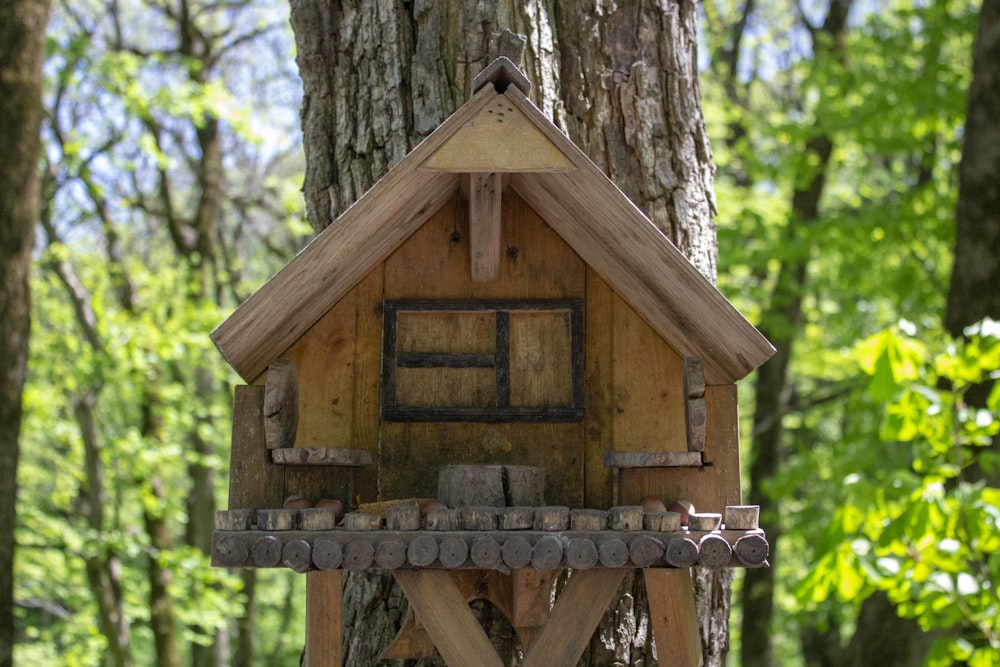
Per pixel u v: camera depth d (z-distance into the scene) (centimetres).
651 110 386
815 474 1158
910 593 461
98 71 1146
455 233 327
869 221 1038
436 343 322
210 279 1570
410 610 345
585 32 387
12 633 678
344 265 302
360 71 392
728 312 295
